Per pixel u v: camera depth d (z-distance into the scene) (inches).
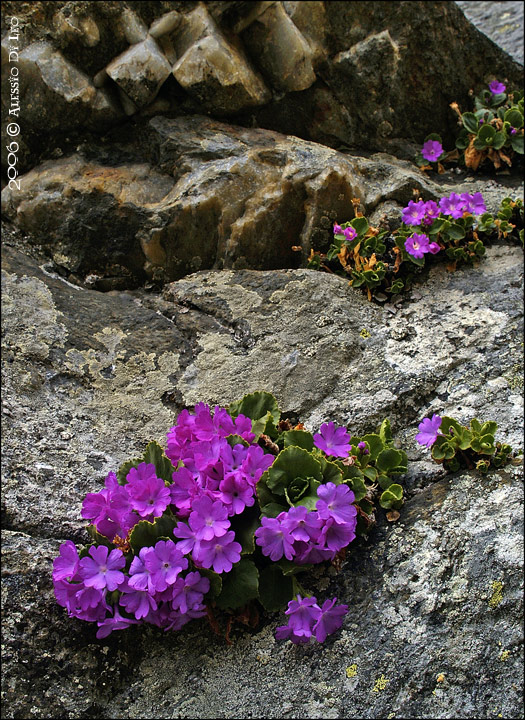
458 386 99.0
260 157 114.8
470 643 77.9
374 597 81.1
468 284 111.6
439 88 134.0
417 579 81.3
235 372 100.0
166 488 80.2
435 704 75.4
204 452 81.4
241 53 121.6
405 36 128.0
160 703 77.8
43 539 84.0
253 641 80.4
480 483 87.8
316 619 75.6
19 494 85.8
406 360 101.7
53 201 112.7
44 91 114.1
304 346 102.3
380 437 90.6
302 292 106.9
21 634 78.5
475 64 137.3
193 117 120.9
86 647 79.5
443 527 84.4
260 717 75.5
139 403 97.5
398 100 130.3
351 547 85.4
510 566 81.0
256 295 106.7
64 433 92.5
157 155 118.7
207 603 80.1
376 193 120.0
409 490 89.8
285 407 97.7
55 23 113.9
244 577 79.0
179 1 118.0
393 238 114.6
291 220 114.6
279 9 120.2
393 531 85.4
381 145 132.3
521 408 95.2
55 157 119.3
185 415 86.2
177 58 119.3
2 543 82.4
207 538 74.8
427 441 87.6
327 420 96.4
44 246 114.6
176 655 80.4
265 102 124.1
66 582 75.6
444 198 115.4
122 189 113.7
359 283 109.8
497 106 138.5
